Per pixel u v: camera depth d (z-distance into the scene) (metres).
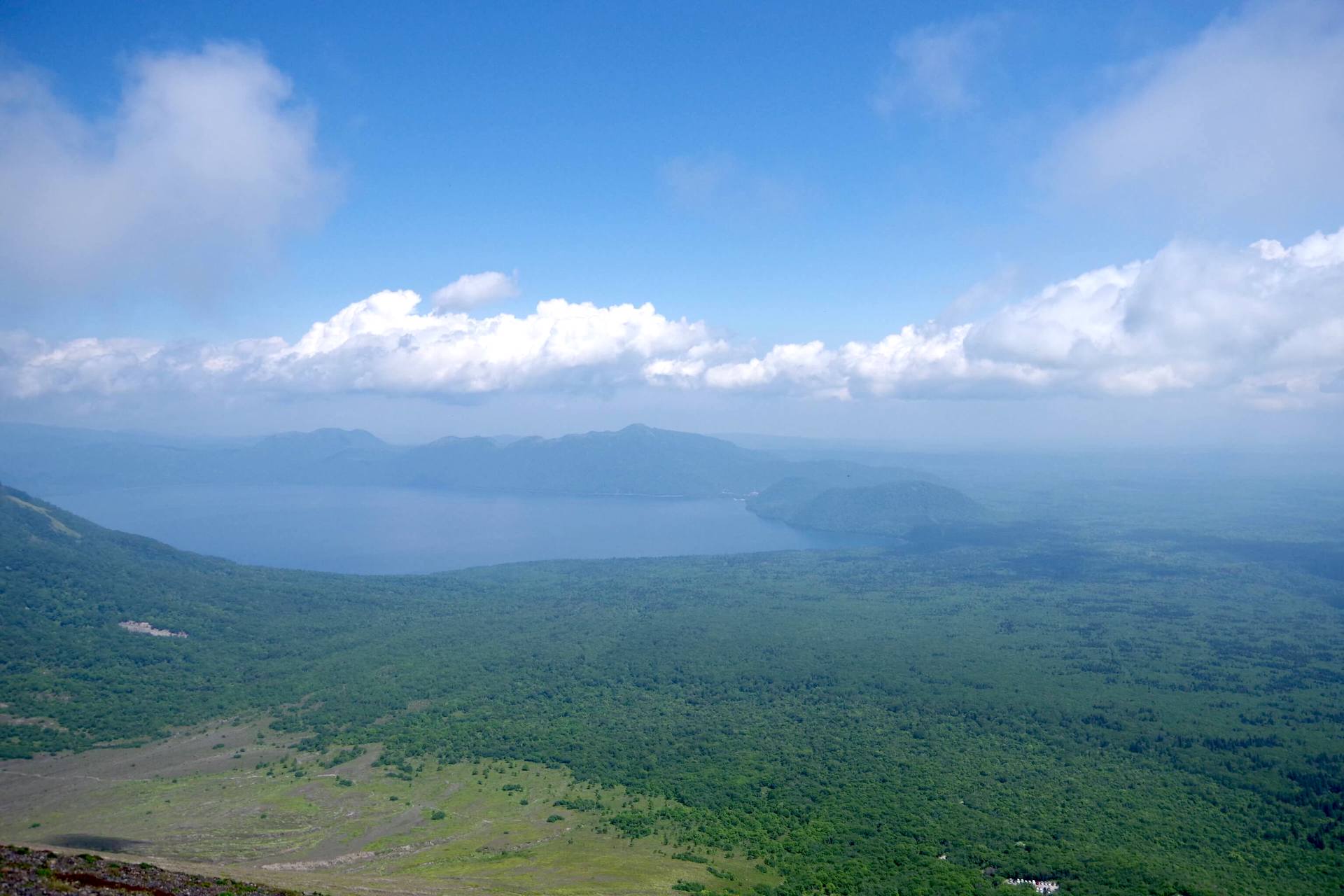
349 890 105.25
